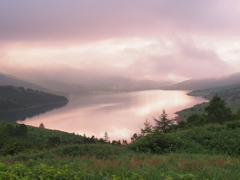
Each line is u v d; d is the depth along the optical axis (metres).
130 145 11.55
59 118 177.75
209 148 10.26
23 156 9.54
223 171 5.63
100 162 7.14
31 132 79.31
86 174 4.94
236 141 10.20
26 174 4.83
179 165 6.32
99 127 137.88
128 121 150.25
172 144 10.77
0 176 4.39
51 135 78.62
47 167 5.55
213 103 31.34
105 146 10.91
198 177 5.00
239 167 6.20
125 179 4.64
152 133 11.68
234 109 129.88
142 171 5.54
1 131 46.28
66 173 4.87
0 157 9.94
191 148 10.41
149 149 10.12
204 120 31.14
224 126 14.48
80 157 8.62
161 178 4.87
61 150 10.16
